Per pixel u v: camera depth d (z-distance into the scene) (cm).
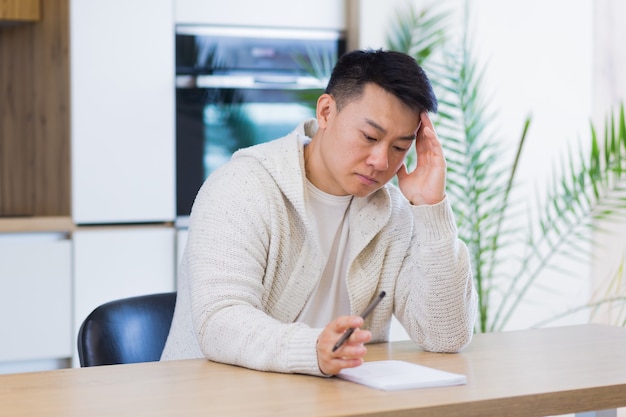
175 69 392
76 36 375
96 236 379
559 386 165
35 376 171
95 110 379
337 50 416
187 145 396
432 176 198
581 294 448
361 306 211
